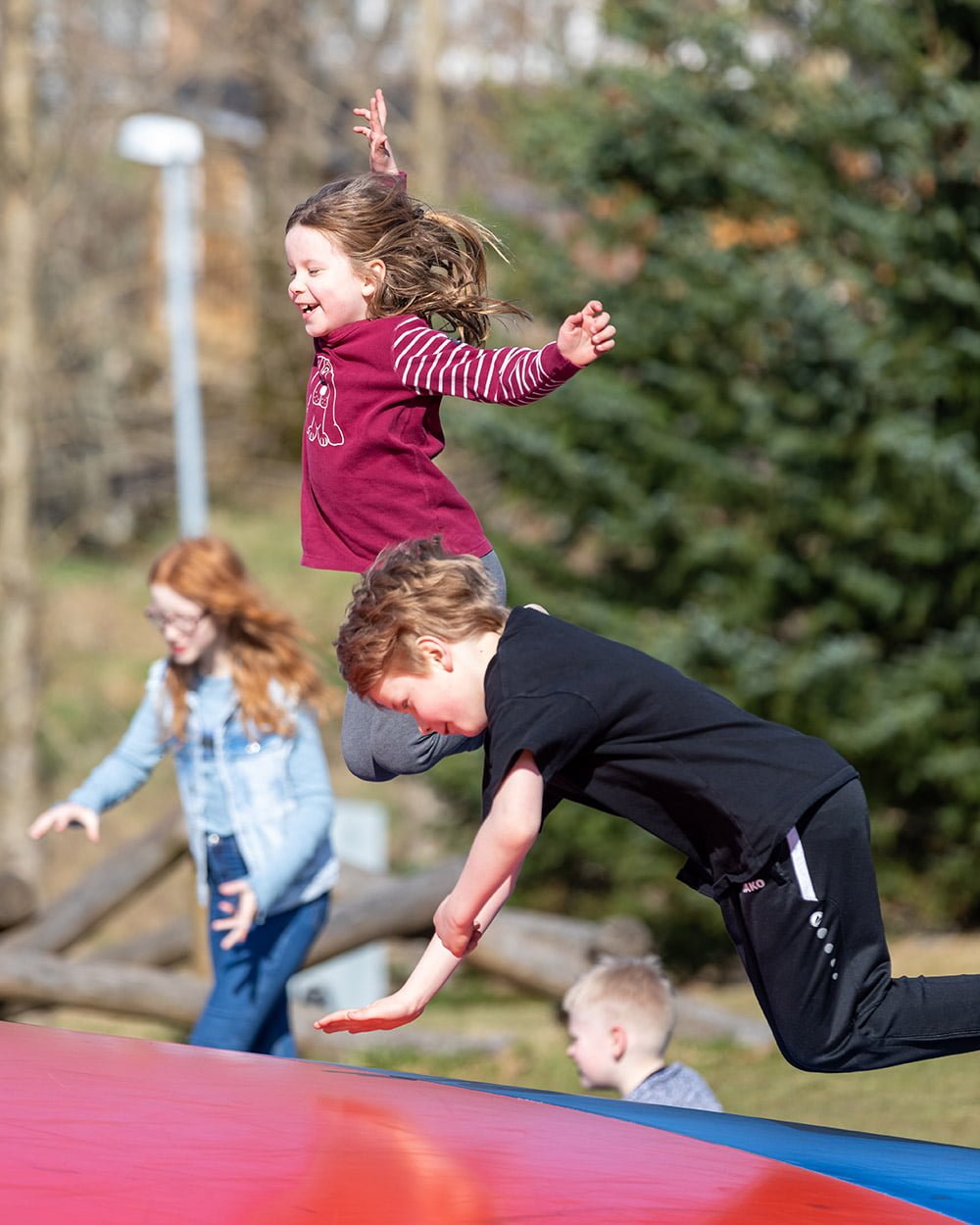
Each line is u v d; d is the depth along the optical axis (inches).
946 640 1311.5
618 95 1414.9
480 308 387.9
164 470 2955.2
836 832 345.7
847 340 1269.7
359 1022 352.5
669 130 1355.8
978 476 1240.8
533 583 1423.5
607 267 1471.5
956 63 1302.9
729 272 1320.1
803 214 1338.6
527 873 1417.3
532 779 332.5
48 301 2397.9
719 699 357.1
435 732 362.9
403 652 352.2
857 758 1296.8
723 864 350.3
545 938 1026.7
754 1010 1162.0
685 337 1371.8
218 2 2534.5
